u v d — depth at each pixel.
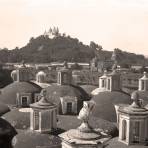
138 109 34.09
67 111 55.78
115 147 33.38
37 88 60.94
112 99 51.12
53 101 56.22
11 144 37.81
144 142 34.03
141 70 115.94
